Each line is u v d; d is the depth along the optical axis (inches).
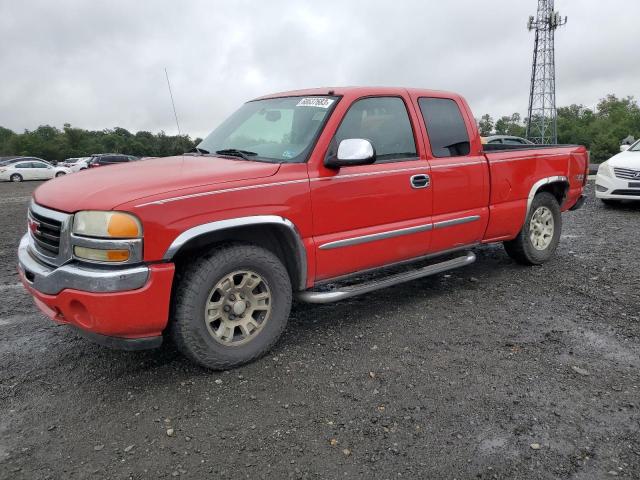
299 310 182.2
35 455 103.7
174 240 121.6
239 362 137.6
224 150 166.2
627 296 191.2
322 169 148.7
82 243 118.3
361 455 102.3
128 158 1401.3
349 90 163.3
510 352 146.6
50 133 4840.1
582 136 3683.6
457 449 103.7
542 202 224.5
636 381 129.3
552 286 204.7
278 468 98.8
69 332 165.5
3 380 134.0
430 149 179.3
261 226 138.8
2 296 203.2
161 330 126.6
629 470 97.0
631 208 411.2
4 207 559.2
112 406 121.2
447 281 213.6
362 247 159.9
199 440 107.7
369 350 149.0
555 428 110.2
